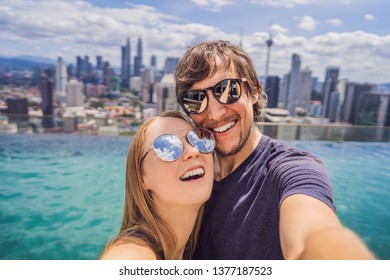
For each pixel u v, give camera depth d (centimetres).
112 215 192
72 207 201
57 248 154
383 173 273
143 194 52
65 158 295
